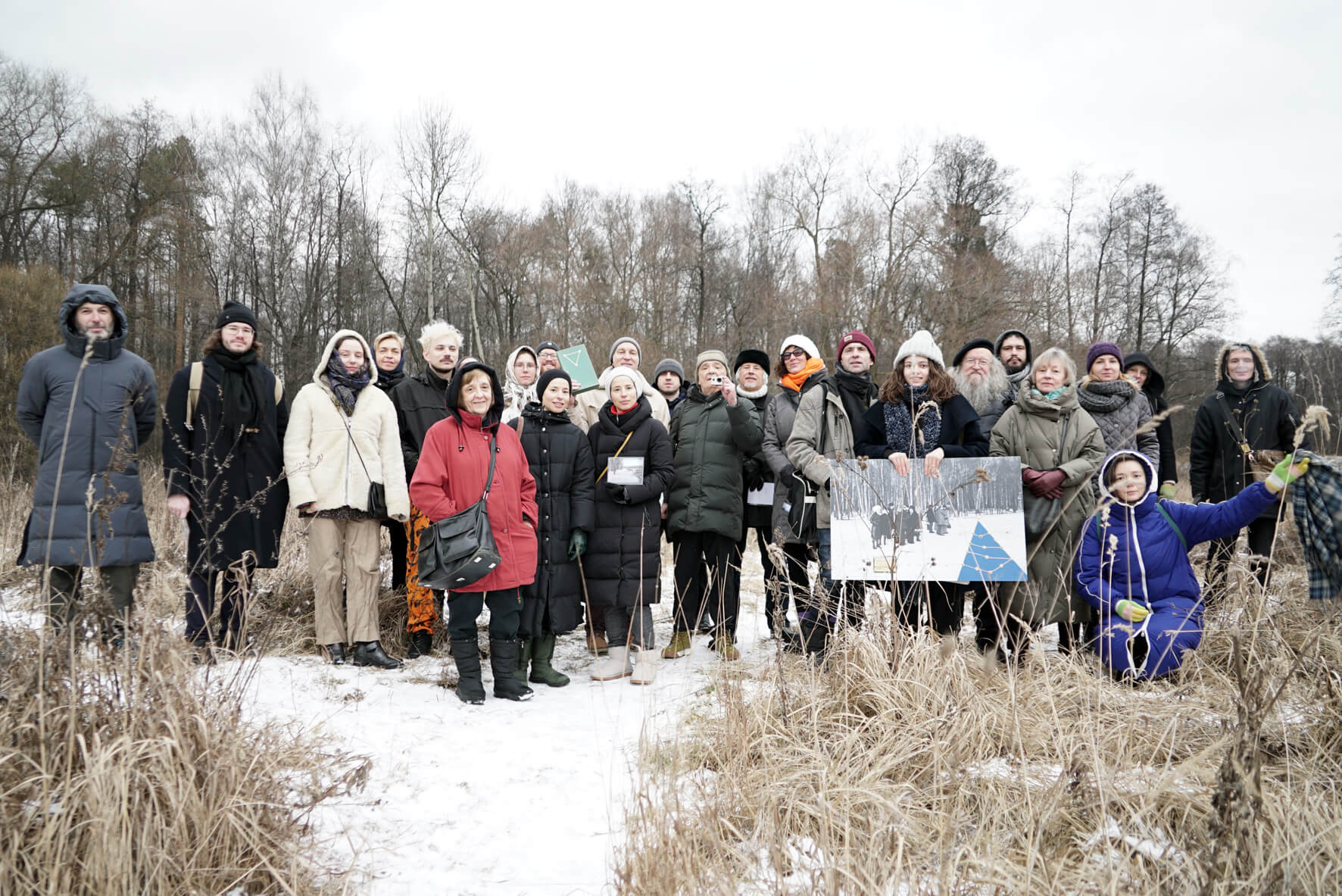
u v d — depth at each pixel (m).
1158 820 2.55
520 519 4.43
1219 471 5.84
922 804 2.75
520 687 4.34
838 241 29.73
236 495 4.52
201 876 2.24
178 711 2.53
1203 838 2.37
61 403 4.05
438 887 2.45
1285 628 4.02
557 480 4.78
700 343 33.94
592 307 31.89
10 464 9.85
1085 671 3.54
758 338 33.12
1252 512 4.04
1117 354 5.43
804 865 2.43
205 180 26.34
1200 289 31.23
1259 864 2.14
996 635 4.42
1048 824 2.57
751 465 5.51
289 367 28.14
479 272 32.69
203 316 25.62
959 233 29.08
